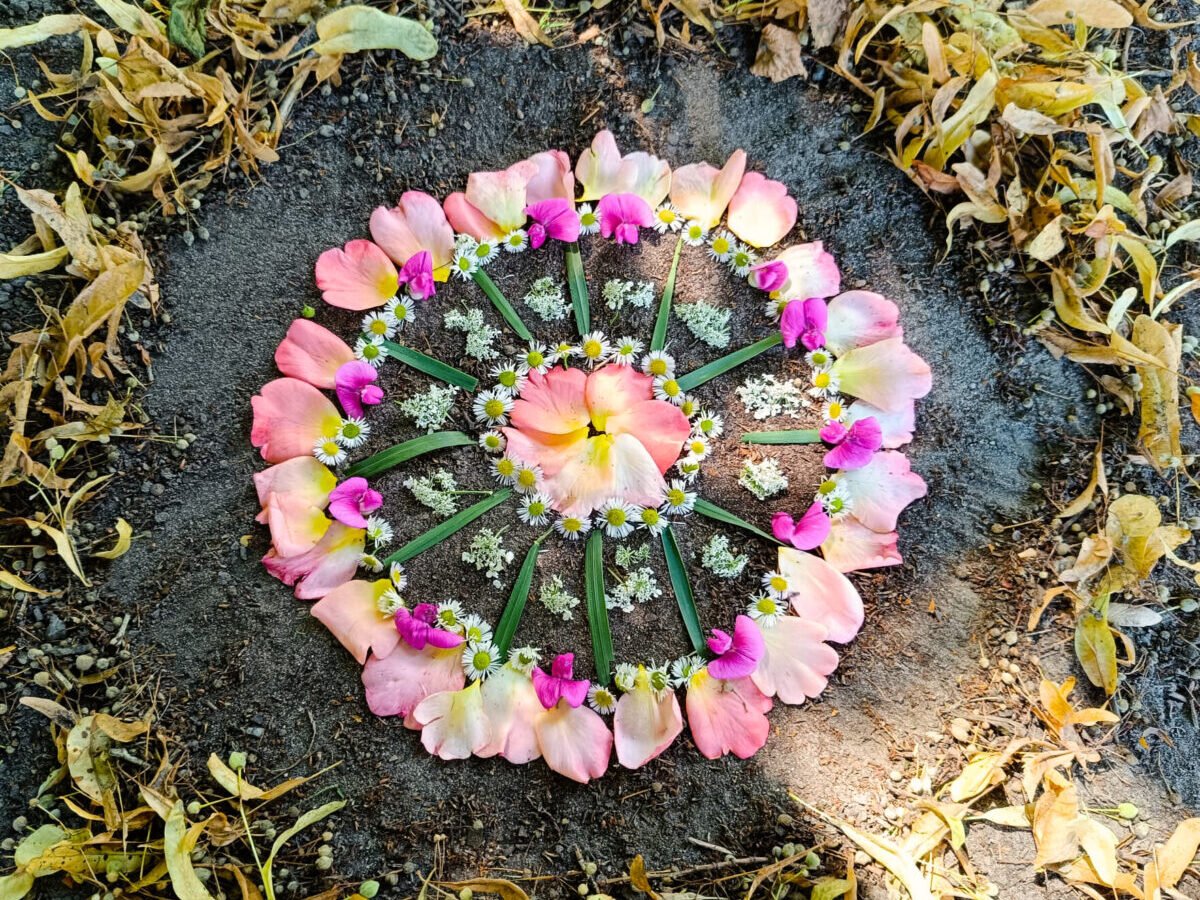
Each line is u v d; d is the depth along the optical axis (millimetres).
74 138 438
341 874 424
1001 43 463
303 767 429
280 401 442
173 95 424
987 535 466
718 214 470
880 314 465
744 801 442
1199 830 422
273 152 444
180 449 440
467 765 438
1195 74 471
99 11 449
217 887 412
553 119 469
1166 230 478
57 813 409
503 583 449
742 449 464
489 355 459
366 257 454
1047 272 468
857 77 474
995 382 472
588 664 447
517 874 429
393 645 436
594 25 467
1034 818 427
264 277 453
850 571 461
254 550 440
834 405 463
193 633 432
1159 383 451
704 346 468
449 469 455
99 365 427
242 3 440
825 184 474
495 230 464
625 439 446
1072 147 472
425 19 458
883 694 455
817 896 419
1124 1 474
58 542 411
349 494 435
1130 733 449
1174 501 464
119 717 420
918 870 419
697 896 425
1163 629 459
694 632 450
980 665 457
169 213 442
